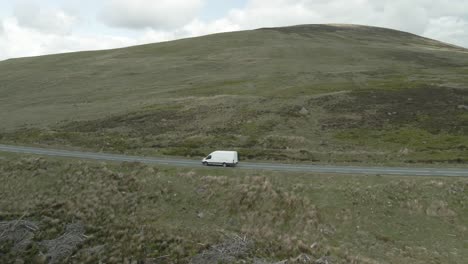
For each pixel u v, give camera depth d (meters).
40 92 108.25
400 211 30.45
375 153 46.31
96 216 30.52
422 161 42.22
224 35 186.88
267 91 87.56
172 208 32.66
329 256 24.53
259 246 25.69
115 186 35.41
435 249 26.30
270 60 129.62
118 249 26.02
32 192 35.44
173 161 42.50
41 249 26.17
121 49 178.88
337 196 32.47
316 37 184.88
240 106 73.69
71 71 133.25
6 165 41.00
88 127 68.75
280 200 32.12
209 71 119.81
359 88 85.06
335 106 71.00
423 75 100.75
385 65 120.50
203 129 62.56
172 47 166.50
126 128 66.38
